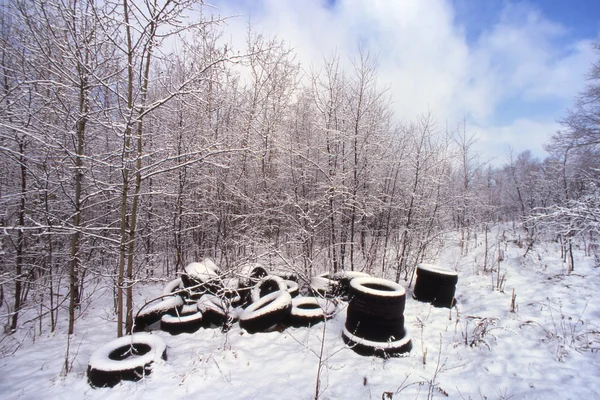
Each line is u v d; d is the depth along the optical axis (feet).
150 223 27.09
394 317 15.65
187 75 23.13
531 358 14.80
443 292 22.44
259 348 16.01
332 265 28.30
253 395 12.08
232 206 33.32
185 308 19.72
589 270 26.58
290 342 16.69
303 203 31.12
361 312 15.98
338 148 29.37
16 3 15.31
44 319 21.50
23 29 16.80
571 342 15.87
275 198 33.12
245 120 31.14
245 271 23.53
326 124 29.07
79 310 22.84
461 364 14.52
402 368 14.25
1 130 17.15
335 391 12.50
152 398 11.75
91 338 18.13
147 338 15.07
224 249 31.50
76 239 18.08
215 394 12.14
